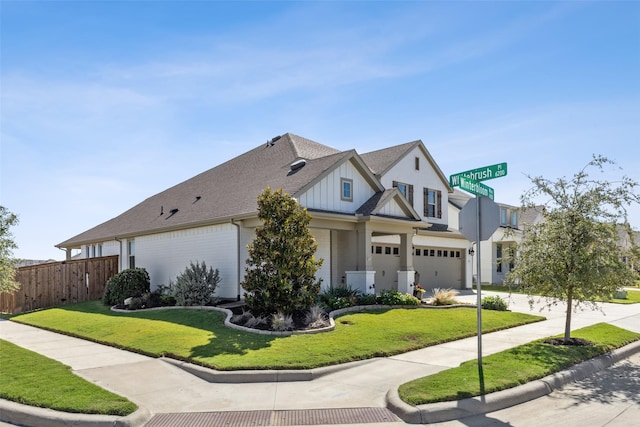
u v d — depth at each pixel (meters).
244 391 7.78
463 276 27.94
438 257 26.42
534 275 10.53
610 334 12.02
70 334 13.27
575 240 10.29
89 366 9.32
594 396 7.52
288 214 13.01
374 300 16.06
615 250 10.18
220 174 24.03
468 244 28.22
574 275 10.06
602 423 6.26
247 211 16.19
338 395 7.52
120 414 6.50
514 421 6.39
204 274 16.55
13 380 7.98
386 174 23.09
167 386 8.05
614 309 18.30
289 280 12.84
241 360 9.00
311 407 6.98
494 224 8.15
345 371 8.86
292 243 12.70
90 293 22.48
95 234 26.81
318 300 15.38
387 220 17.97
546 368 8.44
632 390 7.87
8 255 14.26
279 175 18.94
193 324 12.62
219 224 17.83
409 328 12.33
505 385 7.43
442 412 6.51
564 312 17.05
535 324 14.19
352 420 6.49
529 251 10.74
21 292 20.06
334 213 16.81
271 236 12.80
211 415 6.72
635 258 10.39
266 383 8.22
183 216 20.23
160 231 20.81
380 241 22.27
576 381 8.43
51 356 10.27
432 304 16.86
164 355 9.99
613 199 10.21
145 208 26.33
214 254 17.98
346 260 19.02
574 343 10.70
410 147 24.58
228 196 19.47
